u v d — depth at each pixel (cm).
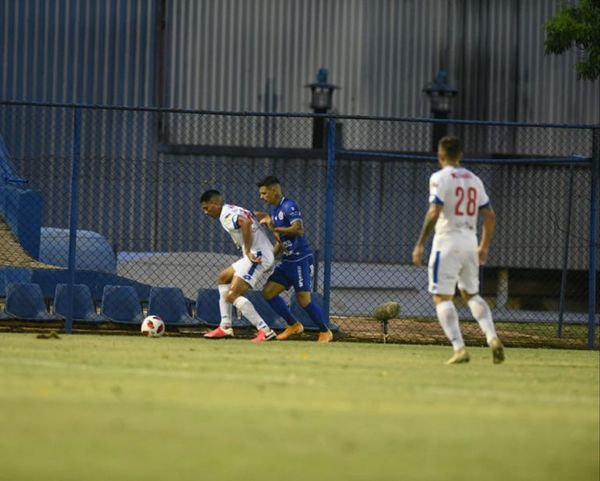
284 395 2623
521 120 9712
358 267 8400
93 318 5347
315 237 8712
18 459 1728
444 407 2514
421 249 3900
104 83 9175
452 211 3891
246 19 9506
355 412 2359
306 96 9556
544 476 1736
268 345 4738
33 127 8831
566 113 9744
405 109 9625
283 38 9556
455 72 9706
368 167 8756
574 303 9062
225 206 5116
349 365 3656
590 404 2712
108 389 2622
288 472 1683
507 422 2298
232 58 9481
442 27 9706
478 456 1877
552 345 5494
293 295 5600
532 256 8925
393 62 9656
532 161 5831
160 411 2267
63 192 7862
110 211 7981
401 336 5688
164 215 8050
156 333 5147
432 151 9481
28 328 5275
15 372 2991
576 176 8938
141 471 1669
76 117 5166
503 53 9744
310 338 5478
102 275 5828
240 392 2652
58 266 6675
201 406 2361
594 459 1912
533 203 8931
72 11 9156
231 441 1930
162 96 9319
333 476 1664
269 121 9469
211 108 9431
